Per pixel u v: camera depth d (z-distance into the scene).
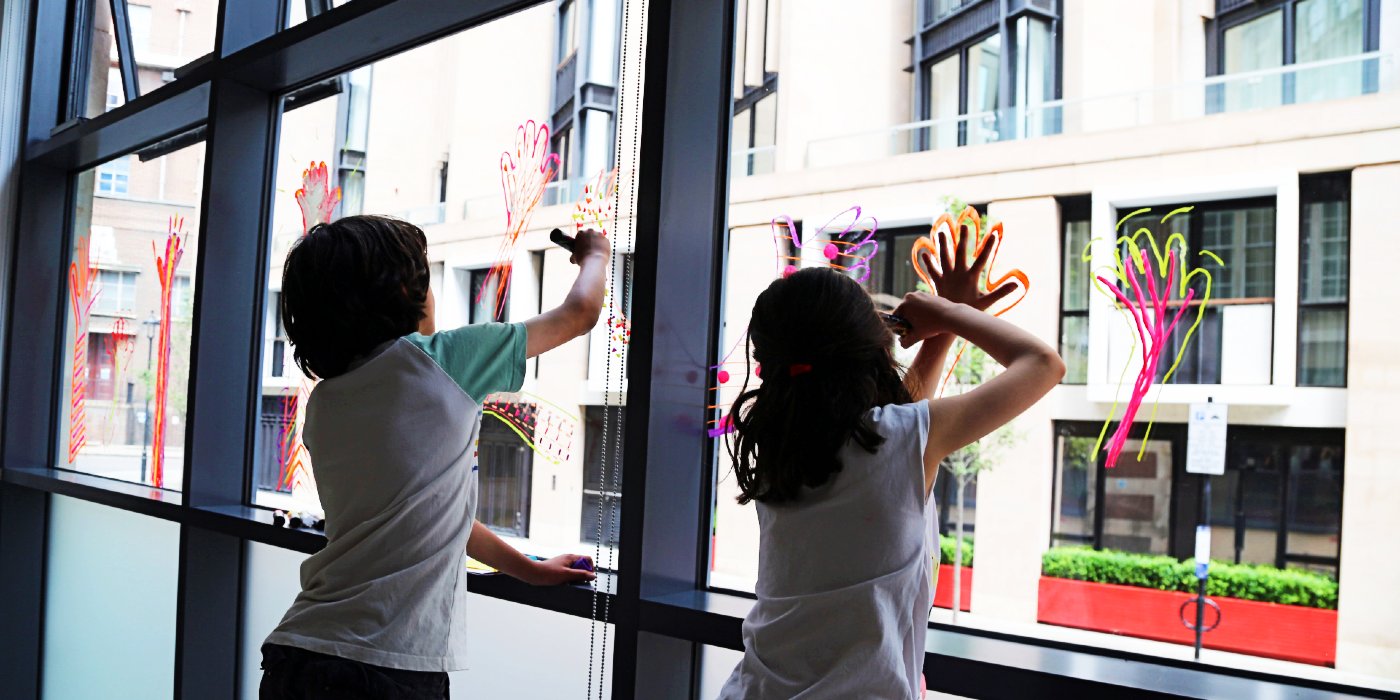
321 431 1.25
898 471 0.96
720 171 1.49
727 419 1.46
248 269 2.25
